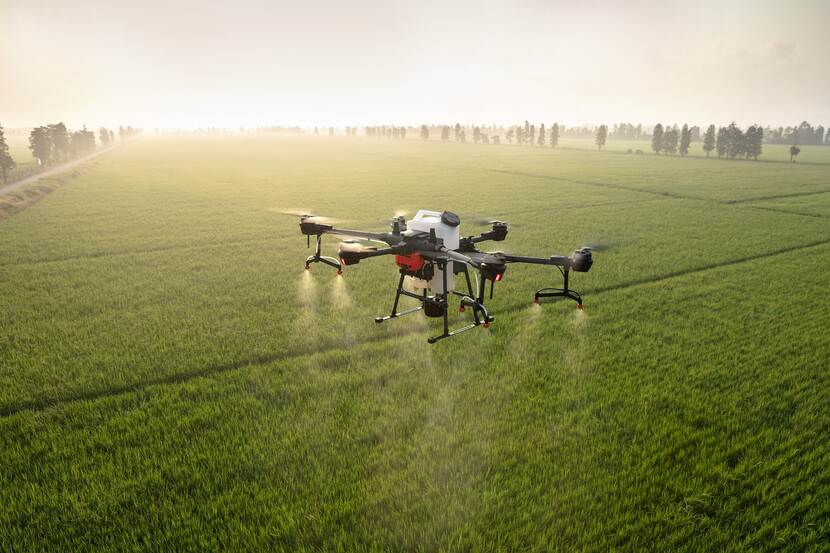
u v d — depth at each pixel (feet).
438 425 28.94
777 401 32.12
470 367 36.60
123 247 82.43
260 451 26.45
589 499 22.79
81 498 22.89
